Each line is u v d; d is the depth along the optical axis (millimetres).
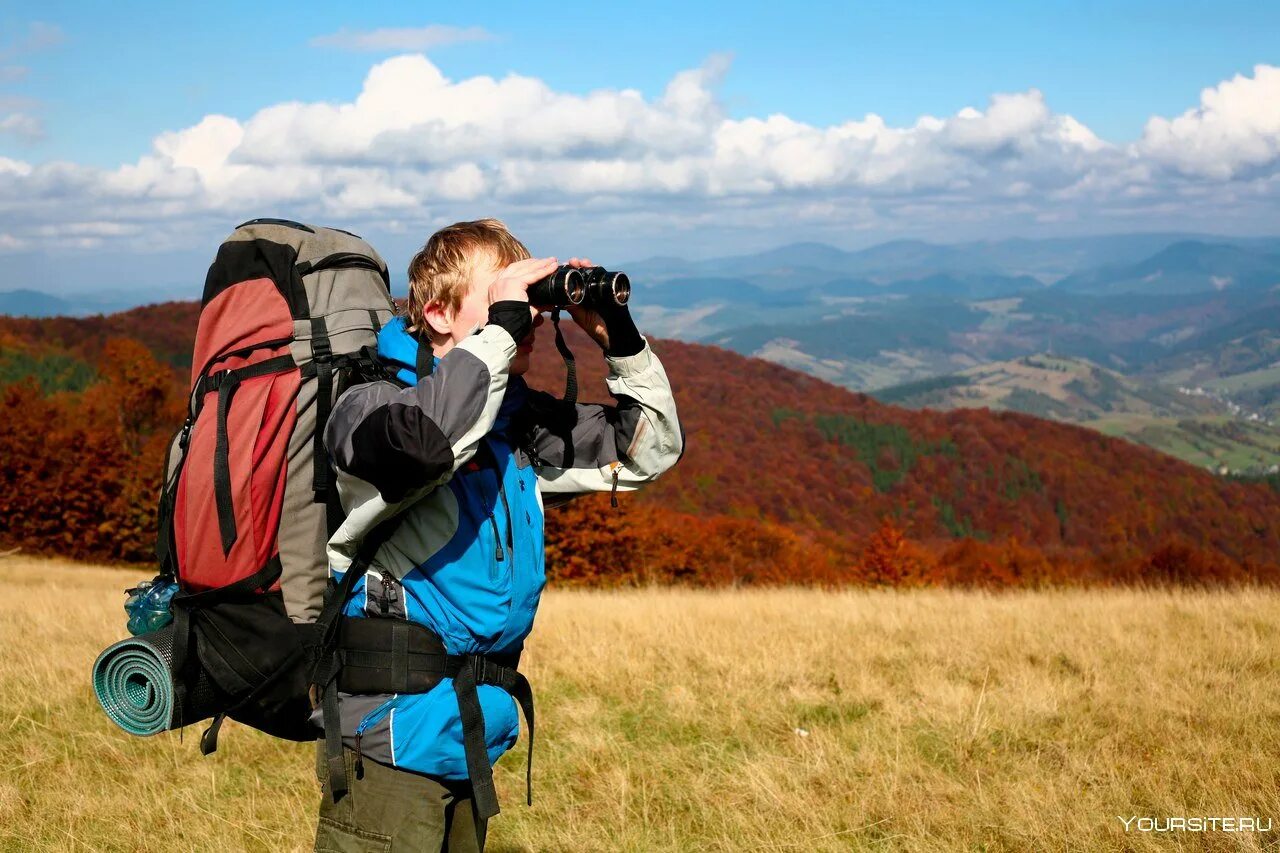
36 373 106625
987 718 4605
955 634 6969
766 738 4637
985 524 142000
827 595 11648
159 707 1782
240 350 1833
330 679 1767
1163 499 155000
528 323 1763
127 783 4082
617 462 2043
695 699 5141
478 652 1792
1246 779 3777
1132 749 4262
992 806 3625
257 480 1760
